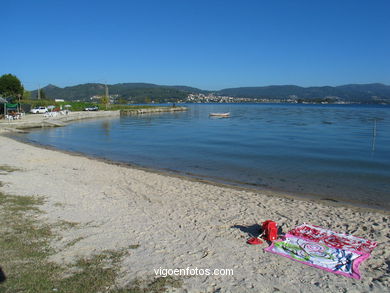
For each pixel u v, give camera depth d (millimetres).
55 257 6301
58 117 58938
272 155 23141
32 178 13578
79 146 28516
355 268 6289
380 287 5629
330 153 24031
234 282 5695
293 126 49875
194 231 8125
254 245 7328
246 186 14492
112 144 29859
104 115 78312
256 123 56875
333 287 5613
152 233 7875
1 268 5727
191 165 19625
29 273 5598
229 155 23250
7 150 22141
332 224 9086
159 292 5254
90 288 5242
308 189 14109
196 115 88188
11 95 78250
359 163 20172
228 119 69188
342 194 13359
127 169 16969
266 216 9617
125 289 5277
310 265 6422
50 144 29672
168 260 6438
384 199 12680
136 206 10211
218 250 7012
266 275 5988
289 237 7820
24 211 9023
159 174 16781
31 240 7031
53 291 5086
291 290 5496
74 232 7684
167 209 10031
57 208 9516
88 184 13062
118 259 6371
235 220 9156
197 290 5387
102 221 8594
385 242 7754
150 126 51406
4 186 11828
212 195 12078
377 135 36750
